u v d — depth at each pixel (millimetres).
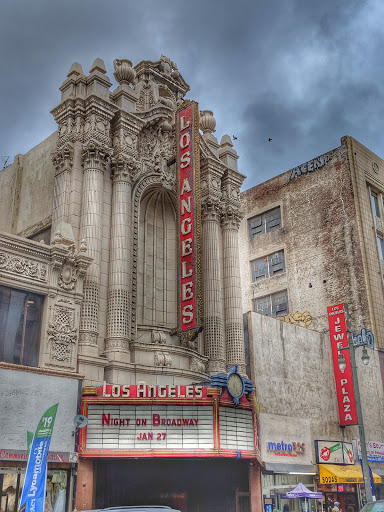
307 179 43812
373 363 34688
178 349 26203
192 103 29016
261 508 23422
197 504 22500
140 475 21859
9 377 19297
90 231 24609
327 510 28297
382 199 43438
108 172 26656
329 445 29375
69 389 20797
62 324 21703
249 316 29375
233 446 21875
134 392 21266
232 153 33406
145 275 28703
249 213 47062
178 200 28125
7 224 30594
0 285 20516
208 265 30219
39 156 30188
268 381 28422
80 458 20234
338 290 39500
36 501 12906
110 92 28406
